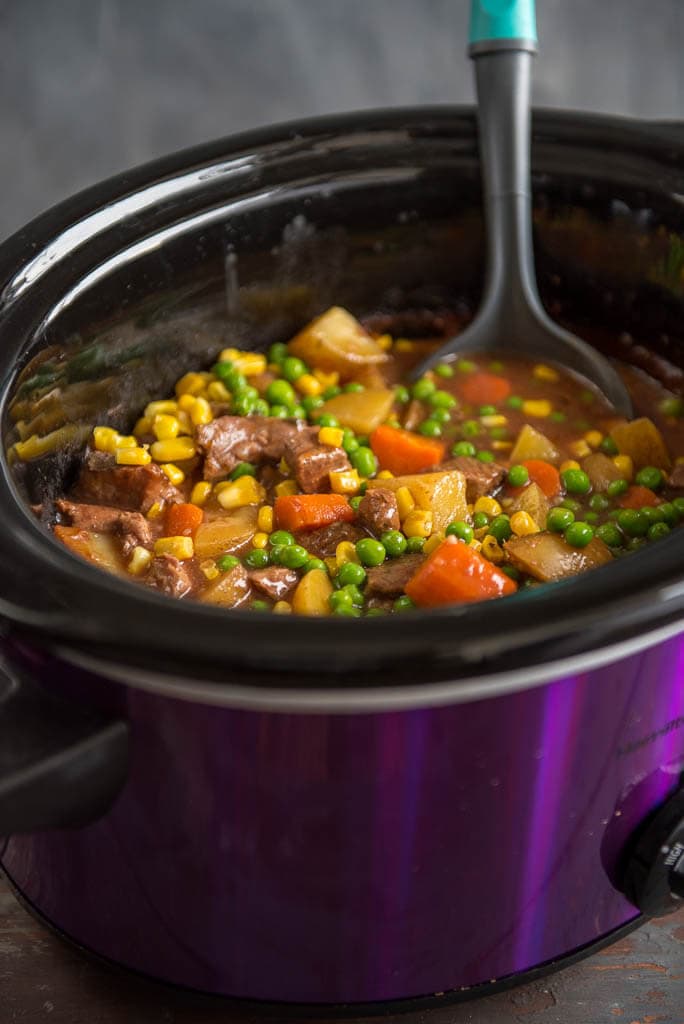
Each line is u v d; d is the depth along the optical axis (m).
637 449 1.77
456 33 3.08
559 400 1.88
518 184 1.83
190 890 1.19
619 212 1.83
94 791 1.08
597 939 1.33
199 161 1.76
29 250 1.56
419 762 1.08
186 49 3.04
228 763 1.08
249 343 1.95
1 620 1.07
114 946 1.28
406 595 1.44
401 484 1.65
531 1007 1.32
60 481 1.64
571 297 1.97
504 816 1.15
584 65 3.15
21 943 1.37
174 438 1.77
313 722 1.04
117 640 1.01
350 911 1.18
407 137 1.84
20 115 3.03
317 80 3.11
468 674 1.00
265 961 1.23
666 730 1.21
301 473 1.65
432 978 1.25
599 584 1.04
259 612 1.03
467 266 1.97
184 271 1.77
